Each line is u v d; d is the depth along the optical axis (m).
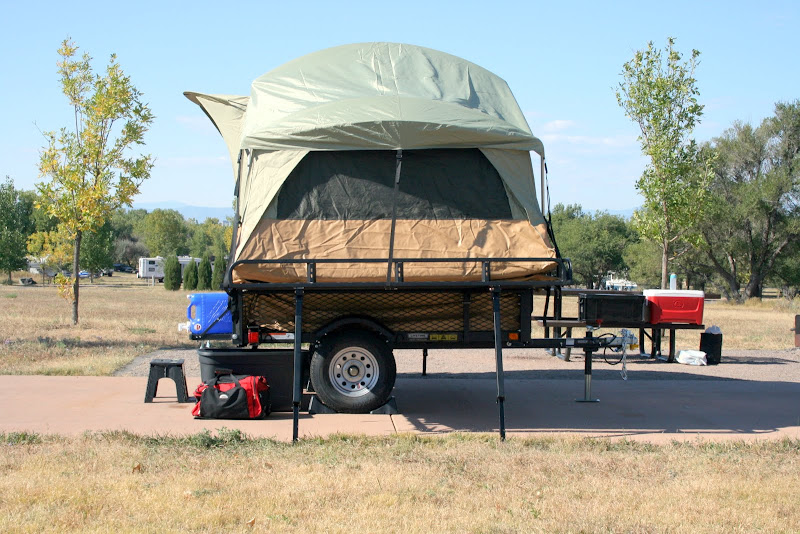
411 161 7.66
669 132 16.31
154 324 20.02
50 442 6.63
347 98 7.84
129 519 4.64
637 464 6.23
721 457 6.52
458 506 5.07
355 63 8.48
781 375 11.94
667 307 11.02
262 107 8.10
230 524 4.60
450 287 7.69
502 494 5.35
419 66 8.49
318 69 8.44
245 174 8.06
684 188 16.53
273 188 7.50
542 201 7.82
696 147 16.66
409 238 7.54
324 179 7.61
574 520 4.80
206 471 5.77
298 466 5.98
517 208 7.72
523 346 8.20
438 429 7.68
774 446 6.95
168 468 5.86
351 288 7.53
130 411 8.19
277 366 8.23
